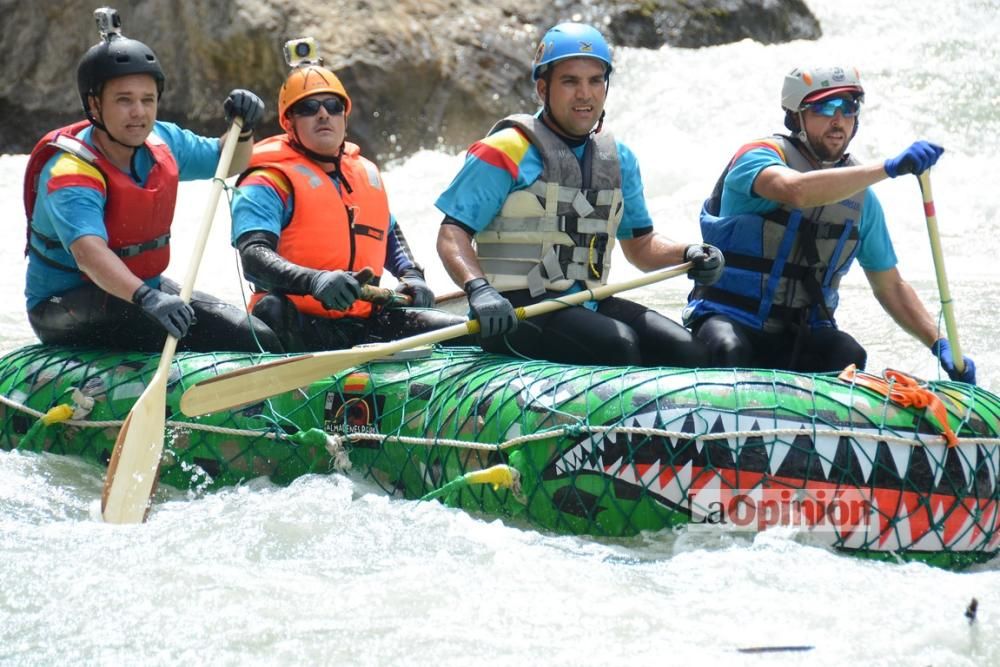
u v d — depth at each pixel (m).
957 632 12.46
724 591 13.43
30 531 15.27
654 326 17.19
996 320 26.70
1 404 18.88
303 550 14.61
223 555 14.45
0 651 12.04
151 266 19.03
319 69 19.56
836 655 11.98
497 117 46.91
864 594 13.35
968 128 43.62
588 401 15.15
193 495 17.22
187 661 11.87
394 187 42.97
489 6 48.66
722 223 17.77
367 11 46.44
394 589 13.42
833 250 17.44
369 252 19.78
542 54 17.50
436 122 46.19
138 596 13.24
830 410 14.61
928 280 31.52
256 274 18.27
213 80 47.09
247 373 16.45
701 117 45.97
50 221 18.50
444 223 17.34
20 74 50.44
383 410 16.69
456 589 13.42
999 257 34.91
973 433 14.81
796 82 17.41
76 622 12.63
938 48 49.69
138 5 48.59
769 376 15.02
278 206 19.06
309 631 12.46
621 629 12.52
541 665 11.79
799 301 17.58
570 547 14.80
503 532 15.13
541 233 17.39
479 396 15.93
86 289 18.91
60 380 18.44
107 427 17.81
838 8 55.12
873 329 26.59
